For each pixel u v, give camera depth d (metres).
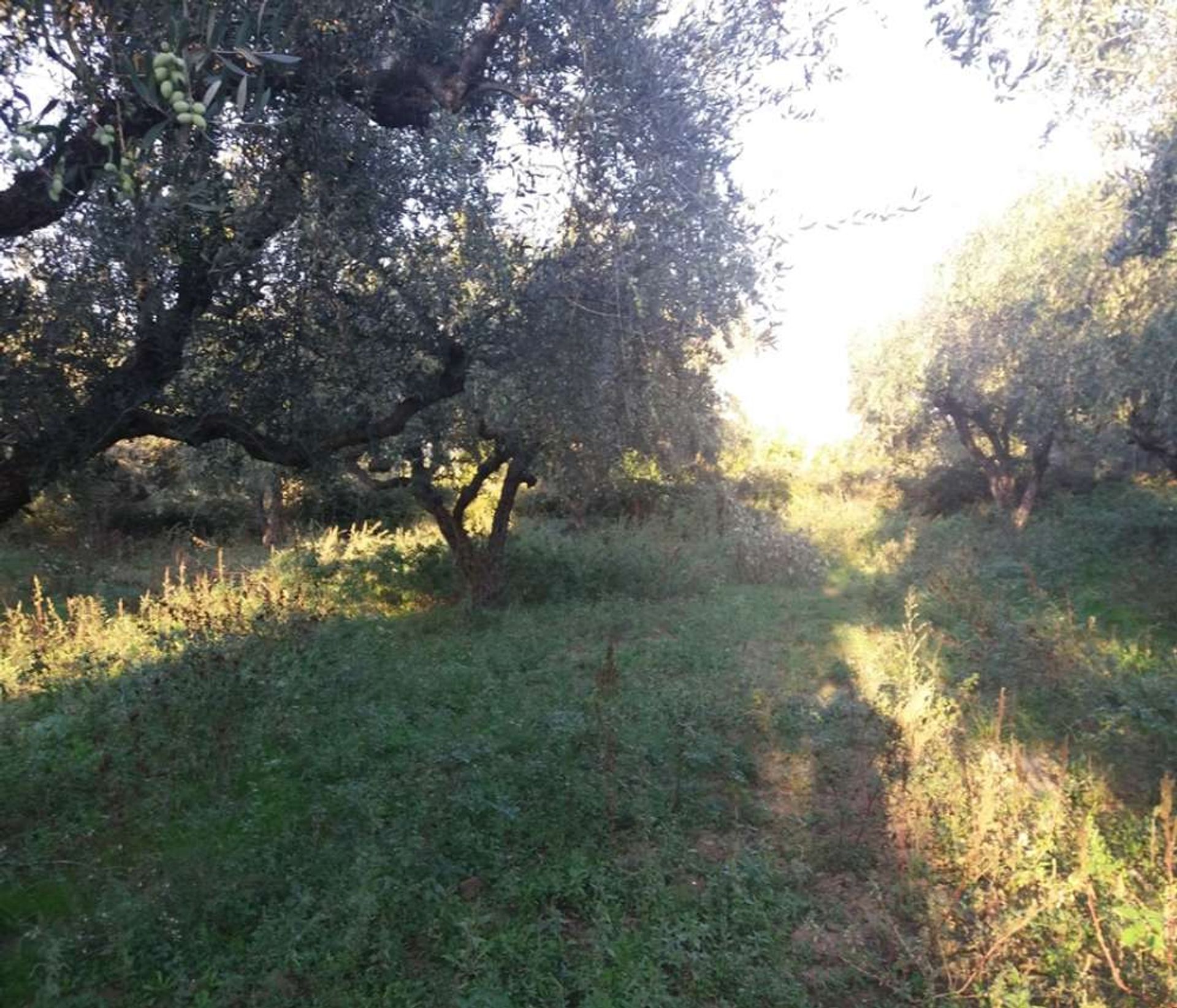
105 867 4.16
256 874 4.03
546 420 6.57
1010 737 5.72
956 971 3.43
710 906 3.96
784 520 17.50
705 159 4.18
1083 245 10.35
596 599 11.20
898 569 11.97
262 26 3.54
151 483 12.73
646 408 5.62
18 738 5.47
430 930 3.70
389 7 4.14
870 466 21.91
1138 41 5.59
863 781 5.27
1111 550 11.78
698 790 5.09
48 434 3.86
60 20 3.09
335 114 4.22
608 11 4.13
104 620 8.64
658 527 15.84
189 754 5.21
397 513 17.47
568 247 4.48
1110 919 3.80
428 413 8.27
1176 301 8.05
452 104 4.30
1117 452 16.05
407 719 6.18
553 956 3.58
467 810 4.62
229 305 4.36
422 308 4.73
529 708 6.25
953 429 19.61
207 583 9.38
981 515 17.42
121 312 3.97
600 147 4.11
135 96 3.28
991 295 13.43
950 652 7.53
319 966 3.46
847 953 3.71
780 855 4.52
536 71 4.52
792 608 10.41
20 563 12.24
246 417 4.61
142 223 3.55
